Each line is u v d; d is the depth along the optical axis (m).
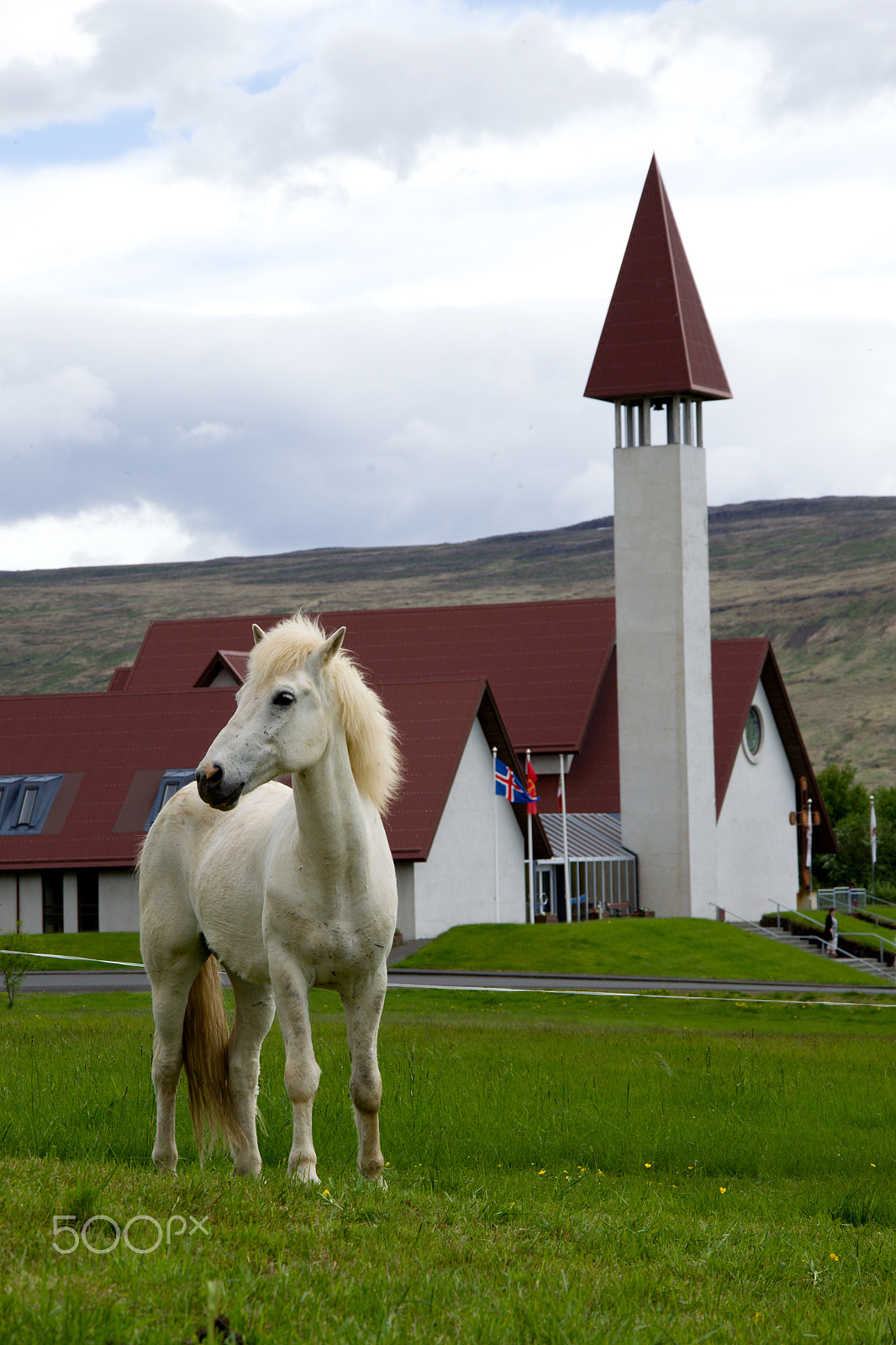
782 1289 7.54
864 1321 6.75
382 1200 8.36
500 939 51.06
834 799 96.19
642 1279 7.16
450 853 54.25
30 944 49.22
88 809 55.81
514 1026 26.41
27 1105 12.48
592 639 72.50
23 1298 5.57
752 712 70.44
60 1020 25.81
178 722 58.94
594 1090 15.58
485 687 55.41
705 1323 6.49
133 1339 5.28
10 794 56.75
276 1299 5.93
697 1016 32.12
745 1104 15.17
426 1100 14.26
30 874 54.66
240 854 9.98
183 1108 12.83
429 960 48.12
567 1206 9.68
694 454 62.78
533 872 59.59
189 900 10.57
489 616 75.00
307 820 9.02
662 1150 12.84
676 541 61.91
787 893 72.88
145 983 39.72
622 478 62.72
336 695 9.16
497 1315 6.07
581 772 69.50
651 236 62.28
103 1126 11.86
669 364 60.97
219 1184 8.45
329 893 9.09
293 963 9.17
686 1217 9.59
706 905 62.28
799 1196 11.44
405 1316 5.92
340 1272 6.63
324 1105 13.62
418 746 54.25
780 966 49.47
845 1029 29.33
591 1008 33.72
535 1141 12.77
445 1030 24.56
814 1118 14.47
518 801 54.97
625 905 60.97
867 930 64.44
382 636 75.38
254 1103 10.42
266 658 9.02
